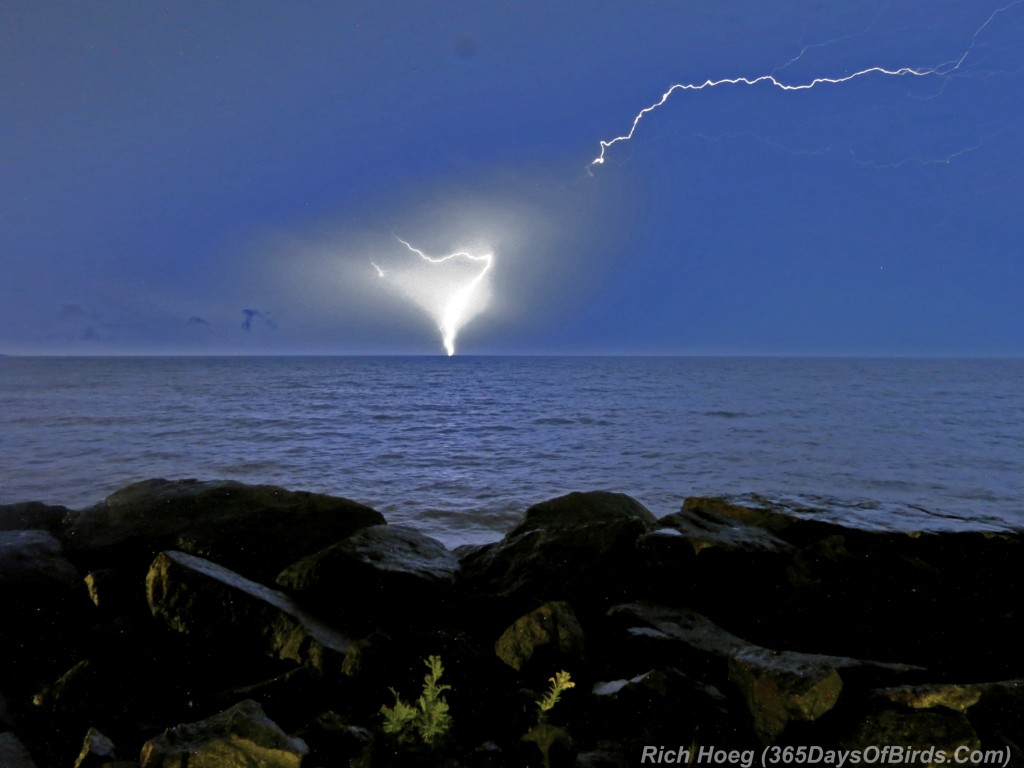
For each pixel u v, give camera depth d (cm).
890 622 500
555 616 438
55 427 3641
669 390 8312
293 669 428
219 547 622
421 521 1478
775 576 545
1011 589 529
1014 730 336
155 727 388
